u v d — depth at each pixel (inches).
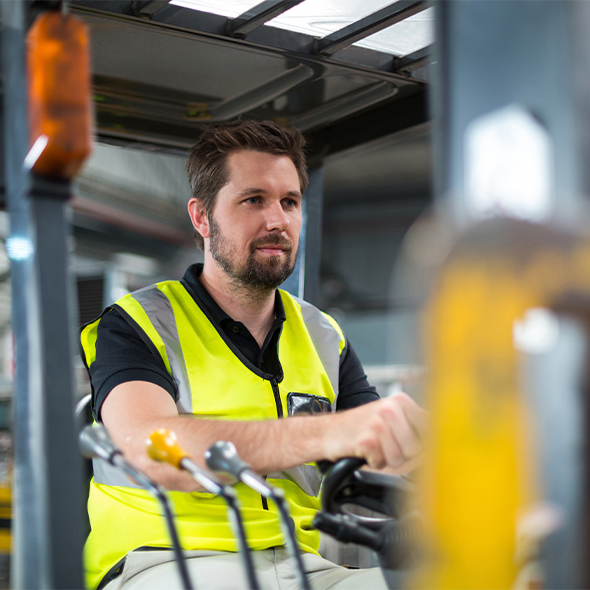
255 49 64.1
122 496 60.8
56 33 30.0
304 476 65.6
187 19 60.2
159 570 54.6
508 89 19.6
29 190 31.4
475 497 13.4
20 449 32.9
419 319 13.6
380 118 77.4
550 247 13.7
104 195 307.1
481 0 20.4
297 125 78.0
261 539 59.4
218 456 35.1
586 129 18.6
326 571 59.3
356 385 76.0
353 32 62.1
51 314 31.2
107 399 58.2
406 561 34.8
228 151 70.2
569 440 16.2
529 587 16.7
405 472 56.6
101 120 73.2
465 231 13.6
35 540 31.2
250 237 68.7
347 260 406.0
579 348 15.9
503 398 13.4
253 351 67.8
